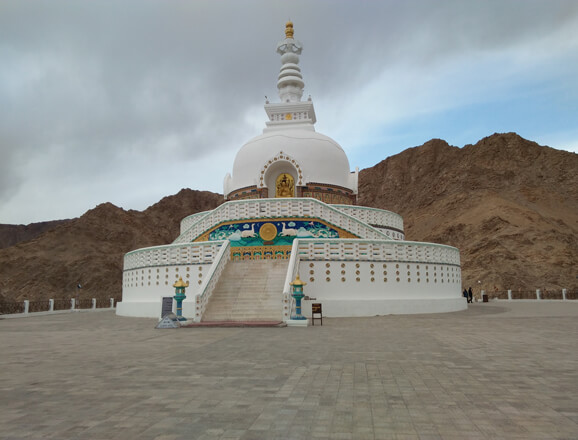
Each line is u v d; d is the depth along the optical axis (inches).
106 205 3809.1
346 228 1081.4
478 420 227.5
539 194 3924.7
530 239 2952.8
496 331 609.0
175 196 4566.9
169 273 1000.9
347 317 883.4
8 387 302.0
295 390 288.2
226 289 858.8
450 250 1128.8
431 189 4569.4
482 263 2780.5
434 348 455.2
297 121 1464.1
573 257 2743.6
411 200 4771.2
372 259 953.5
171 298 762.8
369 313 911.0
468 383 303.6
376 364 371.2
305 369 352.8
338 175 1359.5
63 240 3361.2
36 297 2807.6
